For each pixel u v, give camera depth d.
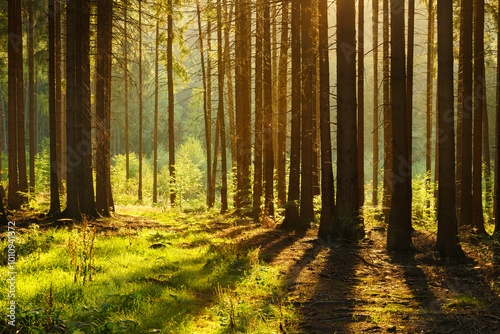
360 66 14.31
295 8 13.24
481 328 4.75
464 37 11.98
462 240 10.70
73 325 4.45
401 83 9.79
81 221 12.89
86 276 6.52
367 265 8.37
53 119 13.74
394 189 9.81
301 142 13.94
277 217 15.66
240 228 14.09
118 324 4.71
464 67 12.00
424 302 5.87
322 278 7.34
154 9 16.33
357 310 5.55
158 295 5.88
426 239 10.92
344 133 10.89
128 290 5.90
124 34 15.91
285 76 16.03
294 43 13.34
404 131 9.79
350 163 10.87
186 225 15.21
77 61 14.10
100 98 15.84
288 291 6.56
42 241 9.07
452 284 6.81
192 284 6.65
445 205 8.77
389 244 9.73
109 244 9.55
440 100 8.88
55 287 5.78
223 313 5.30
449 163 8.77
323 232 11.61
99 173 15.70
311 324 5.04
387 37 14.08
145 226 14.27
